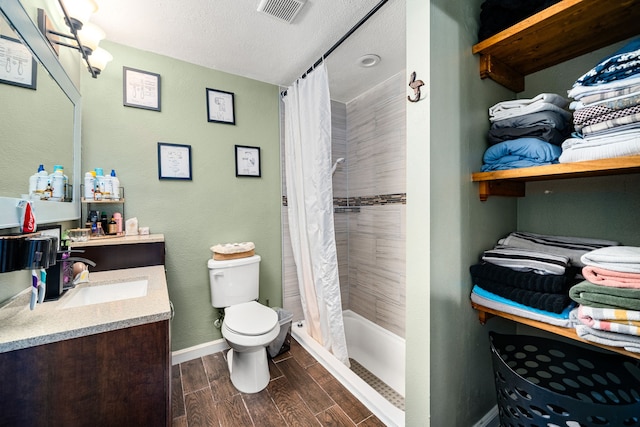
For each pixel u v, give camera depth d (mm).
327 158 1787
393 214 2109
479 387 1149
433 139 912
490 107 1139
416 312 974
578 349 991
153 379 830
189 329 1894
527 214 1266
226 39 1631
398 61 1880
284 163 2281
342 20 1474
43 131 1043
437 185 933
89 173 1450
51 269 999
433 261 930
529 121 974
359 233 2490
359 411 1382
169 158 1802
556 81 1147
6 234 884
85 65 1547
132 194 1692
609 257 712
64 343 727
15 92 853
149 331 830
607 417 675
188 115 1872
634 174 958
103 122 1605
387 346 2078
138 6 1348
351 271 2605
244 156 2090
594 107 767
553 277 859
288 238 2295
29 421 690
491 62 1078
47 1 1070
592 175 1002
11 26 803
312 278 2002
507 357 1079
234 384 1592
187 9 1377
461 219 1035
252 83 2129
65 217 1242
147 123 1735
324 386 1579
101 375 769
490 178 1008
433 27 901
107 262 1441
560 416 734
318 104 1762
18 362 677
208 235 1955
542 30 904
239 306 1789
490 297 996
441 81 933
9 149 822
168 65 1807
